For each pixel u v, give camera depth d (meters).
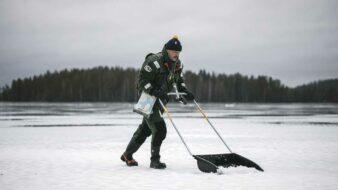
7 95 180.75
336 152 9.02
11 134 14.43
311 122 22.50
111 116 30.66
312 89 176.25
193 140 12.23
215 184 5.29
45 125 19.62
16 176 5.98
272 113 39.22
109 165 7.03
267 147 10.20
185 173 6.12
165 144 10.99
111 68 170.50
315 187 5.09
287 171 6.31
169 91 6.63
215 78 171.12
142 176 5.90
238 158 6.48
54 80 173.62
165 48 6.51
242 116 31.39
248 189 5.00
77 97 164.38
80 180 5.64
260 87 171.00
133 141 6.87
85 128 17.56
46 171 6.40
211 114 35.94
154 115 6.53
